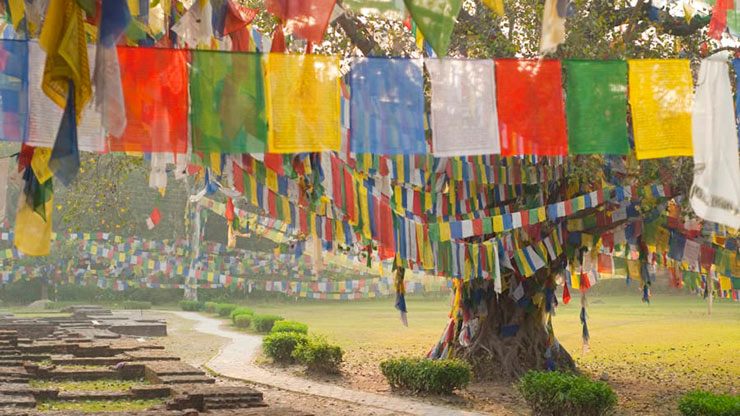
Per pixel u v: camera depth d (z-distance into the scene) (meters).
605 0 11.29
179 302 43.06
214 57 5.89
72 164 4.70
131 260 21.77
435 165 9.96
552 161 11.83
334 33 11.05
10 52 5.34
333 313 38.81
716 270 14.09
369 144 6.10
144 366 14.77
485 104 6.19
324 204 9.12
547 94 6.25
